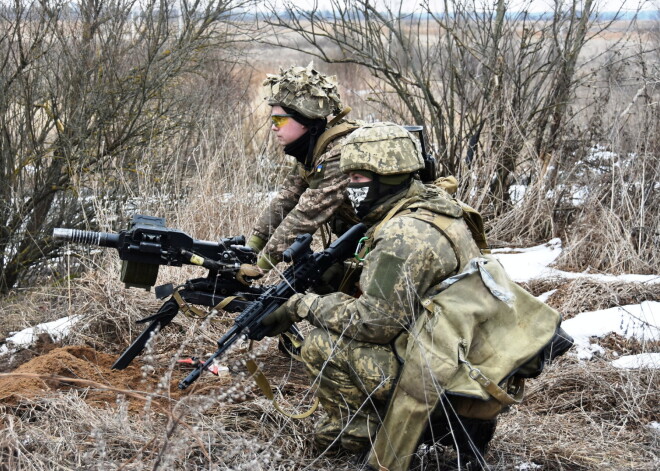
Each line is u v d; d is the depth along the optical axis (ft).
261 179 21.88
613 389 13.50
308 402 12.78
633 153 21.03
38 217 23.17
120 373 13.24
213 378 13.70
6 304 19.95
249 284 12.44
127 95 23.20
